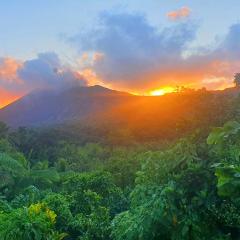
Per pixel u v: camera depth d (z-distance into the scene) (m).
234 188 4.90
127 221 6.72
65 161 42.41
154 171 6.91
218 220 6.12
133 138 60.09
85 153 53.91
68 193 18.25
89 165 42.06
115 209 17.16
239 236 6.09
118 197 18.05
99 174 18.81
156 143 27.67
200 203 6.16
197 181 6.35
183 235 6.06
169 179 6.59
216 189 6.20
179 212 6.20
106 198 17.72
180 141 6.90
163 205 6.20
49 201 15.27
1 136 53.88
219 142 5.30
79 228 14.07
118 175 23.39
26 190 19.55
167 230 6.20
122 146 58.56
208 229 6.10
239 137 5.72
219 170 4.89
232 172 4.86
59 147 60.84
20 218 10.13
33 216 10.38
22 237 9.85
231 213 5.89
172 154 6.84
